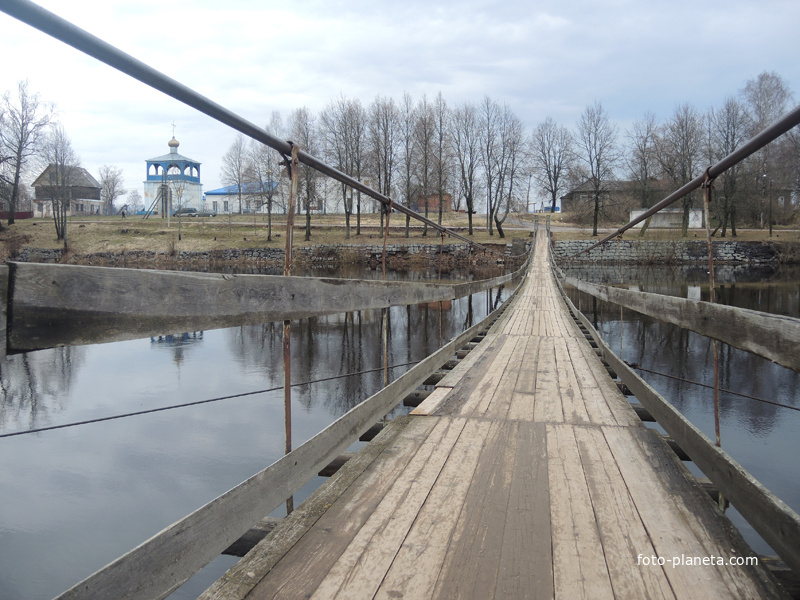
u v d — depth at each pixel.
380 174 46.78
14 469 5.91
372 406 3.11
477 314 19.53
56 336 1.02
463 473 2.60
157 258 42.19
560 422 3.52
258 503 1.83
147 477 5.76
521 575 1.70
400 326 16.69
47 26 1.11
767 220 47.66
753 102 41.38
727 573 1.71
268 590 1.62
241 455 6.38
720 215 42.62
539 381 4.87
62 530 4.71
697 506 2.22
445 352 5.36
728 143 40.19
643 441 3.11
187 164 67.31
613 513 2.15
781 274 34.12
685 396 9.41
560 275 19.48
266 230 51.75
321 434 2.40
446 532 2.00
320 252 44.16
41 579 4.02
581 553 1.84
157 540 1.33
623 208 51.72
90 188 73.69
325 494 2.34
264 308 1.84
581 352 6.54
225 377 10.30
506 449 2.97
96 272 1.10
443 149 45.56
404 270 41.31
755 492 1.86
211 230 51.16
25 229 45.38
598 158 48.09
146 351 12.69
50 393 9.09
